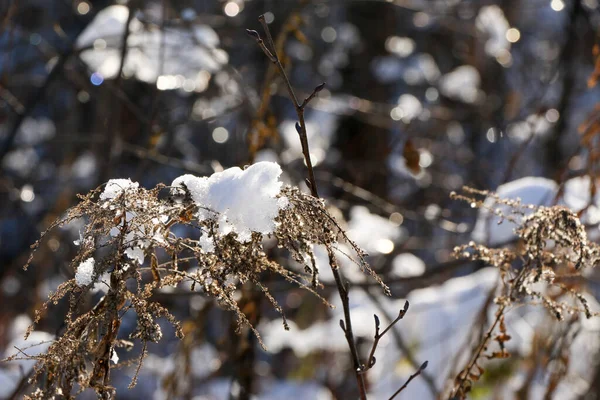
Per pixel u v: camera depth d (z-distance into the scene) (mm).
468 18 9398
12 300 6320
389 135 8312
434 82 9531
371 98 9289
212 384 5043
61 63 4895
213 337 5215
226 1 7355
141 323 1657
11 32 4883
